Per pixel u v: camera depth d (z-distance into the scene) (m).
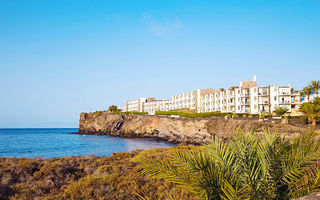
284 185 4.09
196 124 71.44
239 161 4.41
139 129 96.12
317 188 3.75
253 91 84.44
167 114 95.06
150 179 15.19
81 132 132.50
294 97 82.88
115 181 15.04
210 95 105.44
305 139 4.08
